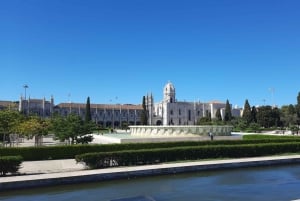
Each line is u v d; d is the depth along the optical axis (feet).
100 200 58.29
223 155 110.22
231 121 438.40
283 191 65.10
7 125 160.45
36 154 105.40
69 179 70.54
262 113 413.18
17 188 65.26
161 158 100.07
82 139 137.90
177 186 69.82
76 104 576.61
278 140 133.49
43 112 536.01
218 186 69.67
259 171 88.74
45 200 58.23
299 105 411.75
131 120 603.26
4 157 80.28
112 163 93.61
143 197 60.23
